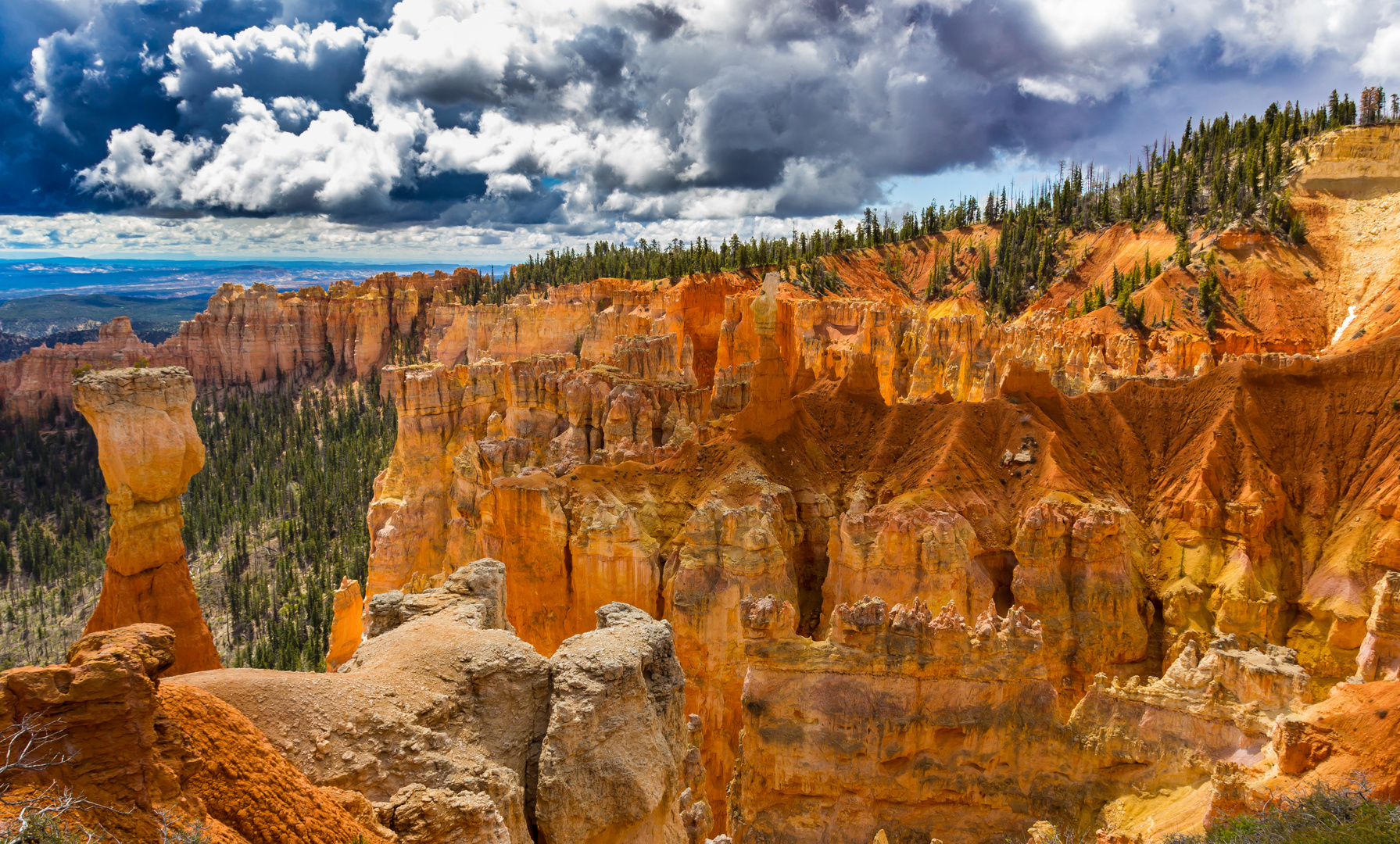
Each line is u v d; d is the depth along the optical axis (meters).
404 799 20.84
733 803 47.50
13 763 14.66
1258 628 62.38
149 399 32.84
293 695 22.05
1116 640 60.50
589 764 25.20
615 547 59.94
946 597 58.28
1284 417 74.38
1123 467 73.06
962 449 69.88
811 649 47.56
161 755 16.89
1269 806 30.52
